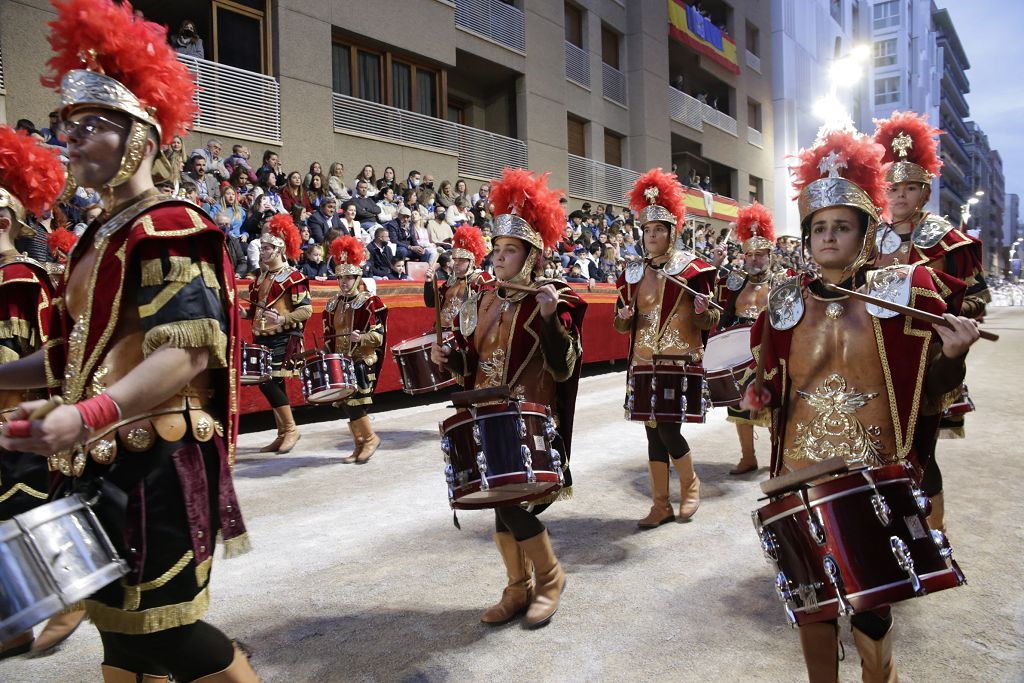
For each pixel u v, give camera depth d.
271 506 5.20
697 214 26.97
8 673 2.89
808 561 1.96
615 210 24.33
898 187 3.94
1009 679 2.62
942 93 86.38
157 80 1.79
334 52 15.62
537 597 3.24
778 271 6.36
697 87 32.12
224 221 9.50
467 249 7.26
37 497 2.90
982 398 9.34
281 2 13.77
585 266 16.09
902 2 68.31
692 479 4.75
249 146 13.20
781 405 2.29
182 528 1.68
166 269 1.64
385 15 16.03
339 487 5.73
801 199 2.29
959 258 3.69
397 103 17.06
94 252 1.78
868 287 2.19
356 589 3.65
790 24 37.59
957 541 4.06
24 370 2.00
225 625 3.24
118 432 1.66
